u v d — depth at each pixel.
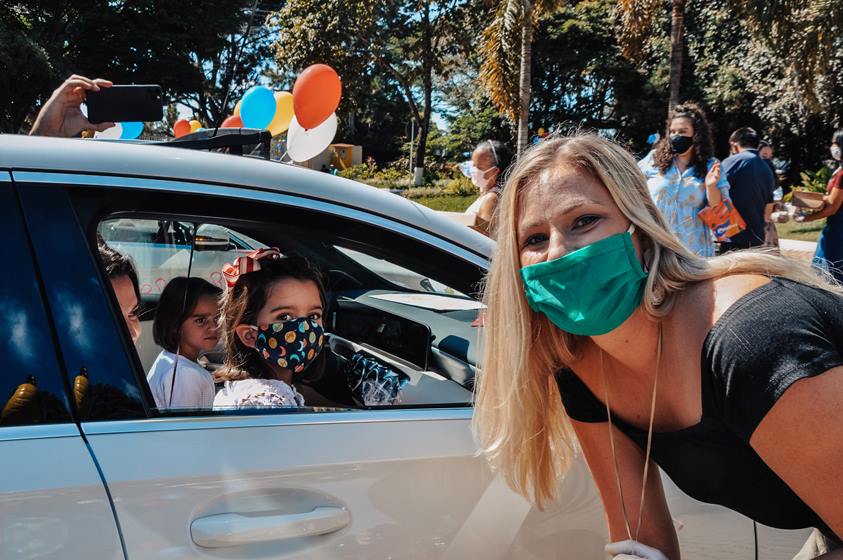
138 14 32.78
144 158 1.59
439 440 1.69
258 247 2.02
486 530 1.69
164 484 1.40
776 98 24.22
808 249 12.25
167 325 1.87
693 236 4.95
